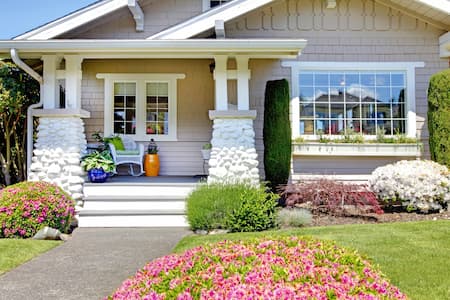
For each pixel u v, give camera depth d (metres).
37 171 7.06
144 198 7.00
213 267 2.35
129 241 5.74
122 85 9.23
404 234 5.23
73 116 7.12
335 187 6.86
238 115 7.21
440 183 6.89
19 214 5.73
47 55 7.17
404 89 8.71
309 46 8.64
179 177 8.70
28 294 3.65
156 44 6.69
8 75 8.19
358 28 8.70
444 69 8.70
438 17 8.50
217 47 6.75
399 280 3.67
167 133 9.23
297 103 8.57
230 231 6.04
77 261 4.70
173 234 6.22
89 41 6.68
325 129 8.62
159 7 9.35
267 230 6.04
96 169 7.24
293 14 8.66
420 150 8.45
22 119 9.16
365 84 8.71
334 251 2.64
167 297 2.14
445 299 3.27
